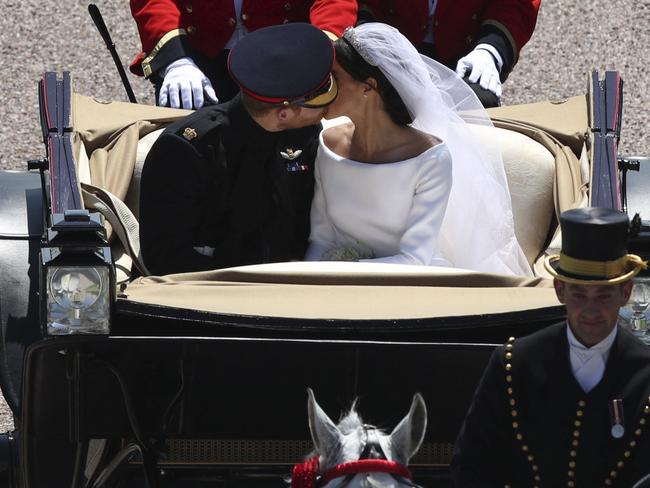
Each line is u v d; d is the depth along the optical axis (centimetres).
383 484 992
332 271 1459
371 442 1025
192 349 1418
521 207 1794
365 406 1442
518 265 1744
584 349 1141
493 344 1356
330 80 1599
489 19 2053
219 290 1423
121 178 1727
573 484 1149
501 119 1875
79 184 1565
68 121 1677
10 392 1518
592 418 1137
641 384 1133
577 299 1126
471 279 1470
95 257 1332
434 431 1443
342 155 1673
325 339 1380
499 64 2019
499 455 1179
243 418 1441
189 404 1434
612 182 1623
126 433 1420
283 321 1348
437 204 1648
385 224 1658
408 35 2075
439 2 2064
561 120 1881
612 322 1130
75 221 1337
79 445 1416
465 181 1723
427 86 1659
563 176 1752
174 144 1614
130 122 1830
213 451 1512
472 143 1725
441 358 1429
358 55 1616
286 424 1444
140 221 1631
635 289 1323
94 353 1395
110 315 1338
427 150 1652
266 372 1434
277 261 1683
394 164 1639
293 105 1582
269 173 1656
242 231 1659
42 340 1341
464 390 1434
